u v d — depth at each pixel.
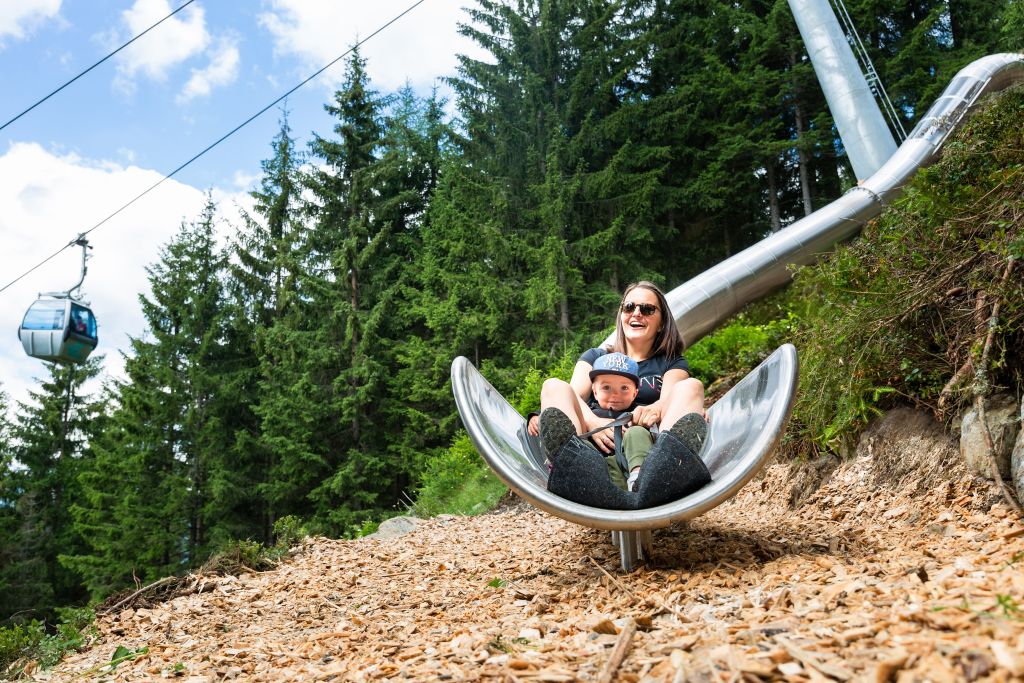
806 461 4.42
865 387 4.00
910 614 1.49
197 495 19.97
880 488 3.63
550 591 3.14
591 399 3.67
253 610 4.29
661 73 21.22
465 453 11.71
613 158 17.98
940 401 3.52
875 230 4.29
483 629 2.64
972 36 17.42
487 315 17.67
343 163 23.19
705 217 19.58
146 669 2.94
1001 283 3.14
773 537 3.33
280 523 6.93
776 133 19.98
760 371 3.20
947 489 3.22
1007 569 1.90
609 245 17.72
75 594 24.88
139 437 20.48
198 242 23.84
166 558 19.64
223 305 23.27
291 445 18.36
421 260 20.72
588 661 1.81
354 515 17.55
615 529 2.66
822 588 2.13
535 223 18.89
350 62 23.16
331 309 21.09
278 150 26.06
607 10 19.52
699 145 20.03
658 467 2.72
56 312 9.16
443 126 20.02
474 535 6.20
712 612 2.15
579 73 19.17
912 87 16.53
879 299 3.89
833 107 11.48
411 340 18.94
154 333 22.47
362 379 19.77
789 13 17.98
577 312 17.78
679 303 8.22
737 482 2.64
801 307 5.17
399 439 19.12
